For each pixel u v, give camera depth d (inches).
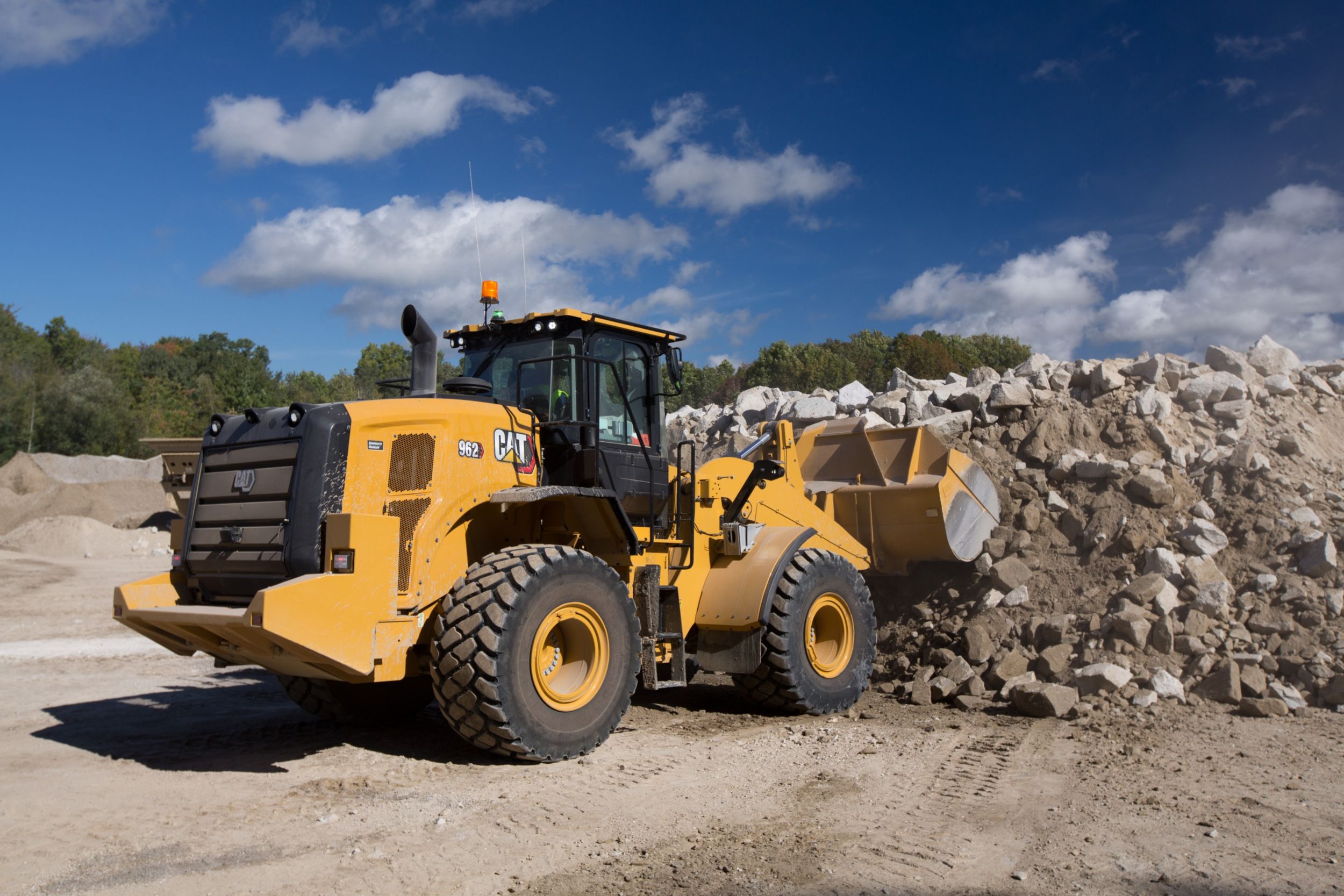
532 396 248.5
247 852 146.1
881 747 218.8
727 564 266.2
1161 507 314.5
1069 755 207.0
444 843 150.6
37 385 1828.2
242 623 176.7
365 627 185.2
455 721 197.5
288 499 195.6
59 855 144.7
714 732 239.3
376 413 203.2
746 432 518.3
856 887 133.0
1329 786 181.3
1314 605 264.5
